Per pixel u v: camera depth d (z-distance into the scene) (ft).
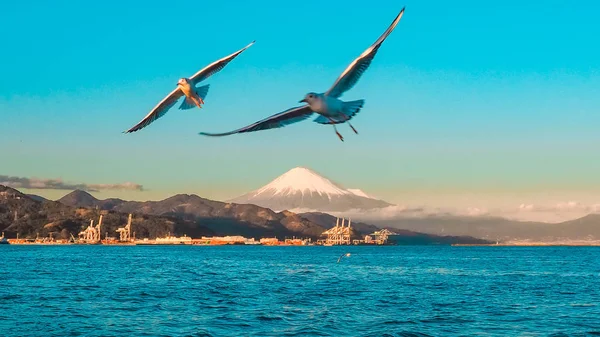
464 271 317.01
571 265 399.24
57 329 116.57
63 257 499.92
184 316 132.77
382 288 203.41
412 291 192.13
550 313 141.18
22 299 161.68
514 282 234.99
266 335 111.86
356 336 111.34
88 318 129.49
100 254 599.98
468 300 166.61
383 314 137.59
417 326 122.11
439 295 179.52
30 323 122.83
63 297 166.81
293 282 229.45
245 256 580.71
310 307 148.66
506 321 129.18
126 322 124.57
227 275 270.05
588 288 206.69
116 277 248.93
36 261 411.95
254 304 153.79
